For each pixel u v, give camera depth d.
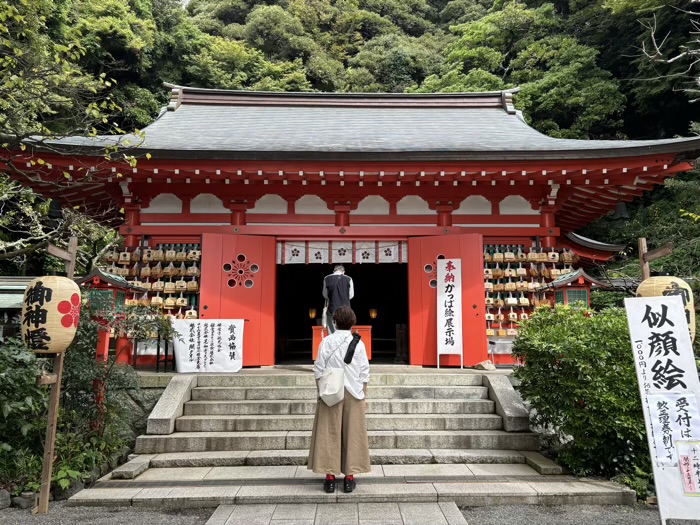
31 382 4.15
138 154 7.20
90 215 9.67
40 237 13.38
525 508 4.02
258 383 6.52
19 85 6.17
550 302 8.30
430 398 6.26
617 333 4.74
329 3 40.50
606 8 20.98
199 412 5.88
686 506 3.45
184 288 8.22
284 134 9.74
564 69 20.77
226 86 27.55
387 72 33.34
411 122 11.40
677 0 17.89
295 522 3.63
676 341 3.71
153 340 8.20
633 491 4.16
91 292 5.85
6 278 9.39
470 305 8.05
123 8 21.27
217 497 4.06
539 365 5.06
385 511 3.86
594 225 19.20
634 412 4.50
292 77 29.80
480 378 6.54
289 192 8.70
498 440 5.29
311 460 4.14
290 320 14.97
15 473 4.30
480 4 39.31
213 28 34.75
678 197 16.97
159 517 3.85
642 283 5.27
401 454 5.02
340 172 7.72
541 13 24.34
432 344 8.18
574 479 4.53
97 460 4.81
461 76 23.78
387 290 15.41
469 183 8.51
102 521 3.76
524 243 8.81
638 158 7.34
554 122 21.36
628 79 20.52
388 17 40.59
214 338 6.97
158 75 24.48
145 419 6.16
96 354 5.69
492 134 9.99
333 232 8.66
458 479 4.48
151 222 8.60
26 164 7.24
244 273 8.33
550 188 8.54
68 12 17.59
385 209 8.88
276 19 33.88
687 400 3.60
